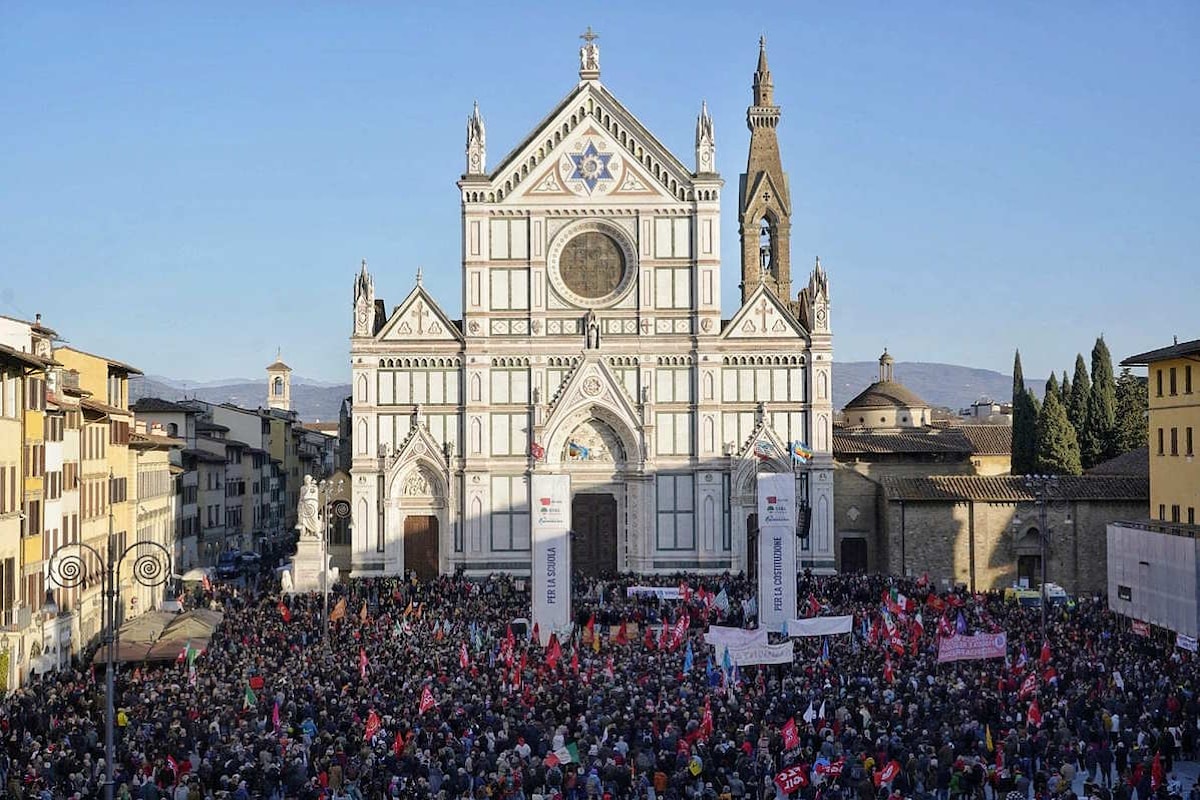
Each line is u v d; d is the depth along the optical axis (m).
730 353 139.25
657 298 140.00
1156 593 98.75
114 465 115.25
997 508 131.12
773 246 173.00
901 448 153.12
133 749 60.75
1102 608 114.81
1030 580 131.12
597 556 140.88
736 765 57.16
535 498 96.44
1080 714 65.38
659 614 107.12
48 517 94.75
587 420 140.75
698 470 139.25
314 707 67.12
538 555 96.31
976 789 55.72
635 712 65.31
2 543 83.81
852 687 71.38
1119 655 82.62
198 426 177.38
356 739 62.31
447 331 140.00
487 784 54.31
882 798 54.03
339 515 151.62
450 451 139.12
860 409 195.38
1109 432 162.50
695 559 139.38
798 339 139.00
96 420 108.81
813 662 82.19
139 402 160.50
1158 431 117.44
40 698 73.56
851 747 59.44
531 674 78.81
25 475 89.44
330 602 114.38
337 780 55.75
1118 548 106.88
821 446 138.25
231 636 95.69
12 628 84.00
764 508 92.50
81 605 103.06
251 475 196.25
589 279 140.62
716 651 78.44
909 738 60.78
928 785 55.56
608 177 140.12
